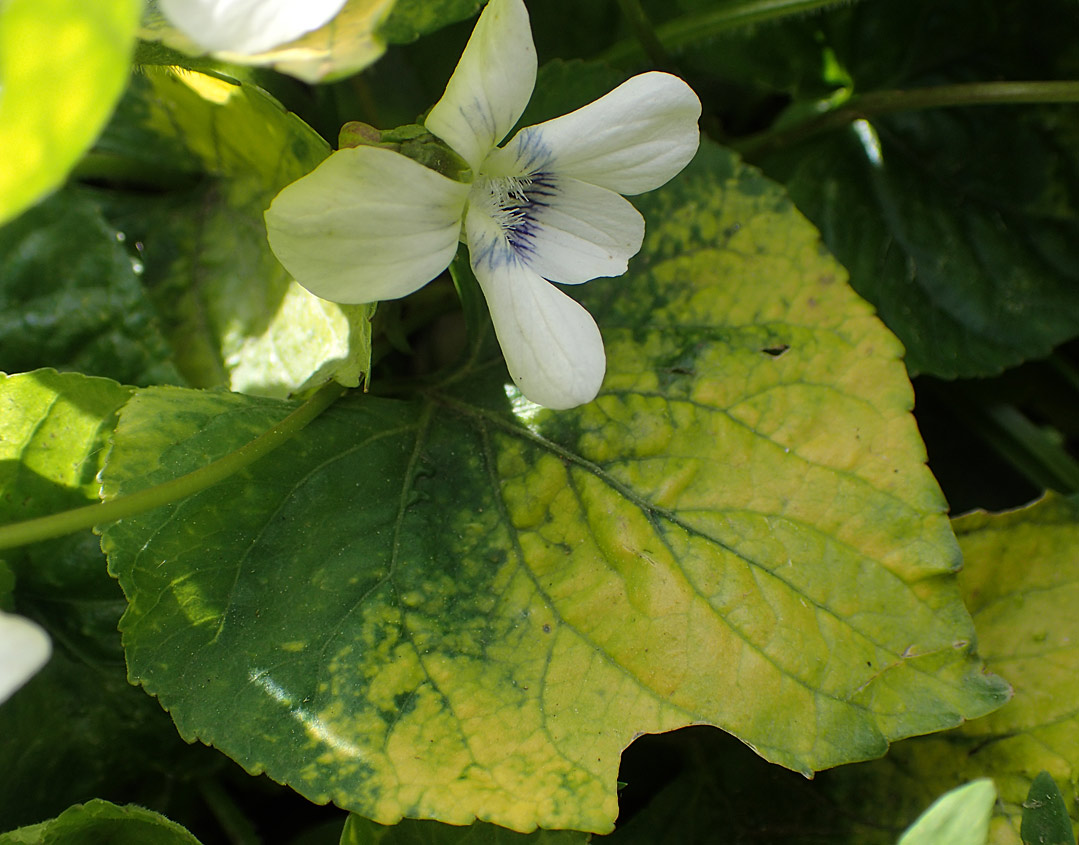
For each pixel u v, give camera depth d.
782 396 0.20
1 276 0.21
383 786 0.19
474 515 0.20
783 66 0.23
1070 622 0.21
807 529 0.20
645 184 0.19
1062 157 0.23
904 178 0.23
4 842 0.19
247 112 0.20
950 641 0.20
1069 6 0.23
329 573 0.20
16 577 0.21
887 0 0.23
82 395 0.20
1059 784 0.21
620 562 0.20
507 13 0.19
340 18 0.18
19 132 0.17
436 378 0.21
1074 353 0.24
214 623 0.20
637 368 0.21
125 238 0.22
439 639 0.20
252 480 0.20
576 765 0.19
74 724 0.21
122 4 0.16
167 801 0.21
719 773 0.21
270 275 0.21
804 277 0.21
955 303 0.23
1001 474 0.23
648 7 0.23
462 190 0.19
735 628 0.20
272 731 0.19
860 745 0.20
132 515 0.19
